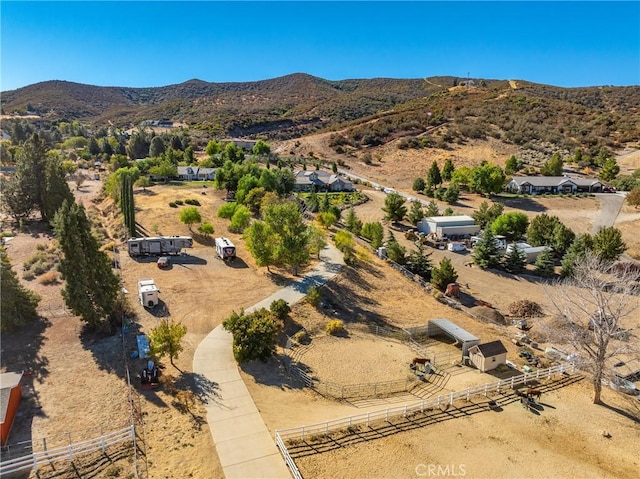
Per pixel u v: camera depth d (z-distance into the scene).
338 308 39.25
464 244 64.81
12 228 53.66
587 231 71.44
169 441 20.45
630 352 26.84
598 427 24.39
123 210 55.22
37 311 32.84
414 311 41.22
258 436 21.17
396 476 19.45
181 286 39.84
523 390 27.86
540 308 43.84
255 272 44.94
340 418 23.17
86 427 21.27
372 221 75.00
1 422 19.95
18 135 135.38
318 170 106.69
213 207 70.19
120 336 30.14
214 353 29.09
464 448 21.83
